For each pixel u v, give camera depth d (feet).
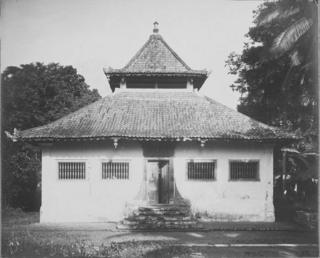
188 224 52.65
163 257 38.70
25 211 68.28
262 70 60.95
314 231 50.26
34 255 40.47
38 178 70.03
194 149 59.41
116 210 58.39
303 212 56.24
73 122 59.93
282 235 48.75
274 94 61.00
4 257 40.75
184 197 58.70
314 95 53.11
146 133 56.65
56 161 58.75
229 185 59.11
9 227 53.67
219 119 61.26
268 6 53.52
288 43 47.09
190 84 67.82
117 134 55.67
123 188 58.70
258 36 59.72
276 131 58.29
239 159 59.36
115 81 69.31
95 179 58.75
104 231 51.31
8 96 64.54
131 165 58.90
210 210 58.59
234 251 40.83
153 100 66.13
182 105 64.95
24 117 66.90
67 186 58.65
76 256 39.50
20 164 67.97
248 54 62.18
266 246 43.09
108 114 61.87
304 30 46.78
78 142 58.95
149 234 49.39
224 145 59.52
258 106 65.82
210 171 59.47
